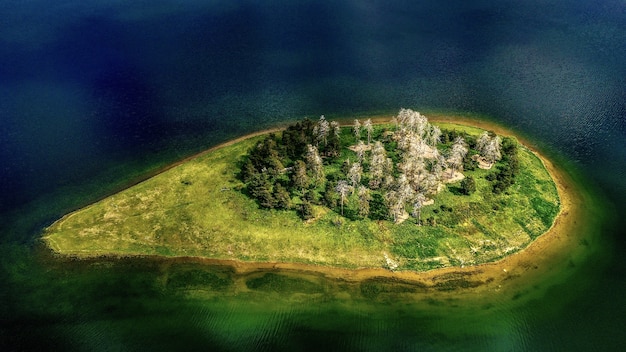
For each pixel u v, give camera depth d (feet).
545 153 497.87
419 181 425.69
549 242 393.91
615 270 373.20
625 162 481.87
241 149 506.07
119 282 370.12
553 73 631.15
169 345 328.49
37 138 545.03
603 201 436.76
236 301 354.95
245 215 413.39
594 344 325.01
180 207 426.51
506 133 528.22
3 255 400.88
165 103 599.98
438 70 650.84
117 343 330.75
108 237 403.34
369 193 431.02
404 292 356.79
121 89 629.10
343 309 347.36
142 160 510.58
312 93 611.06
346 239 391.24
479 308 346.95
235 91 619.26
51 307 355.77
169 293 361.30
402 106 580.30
